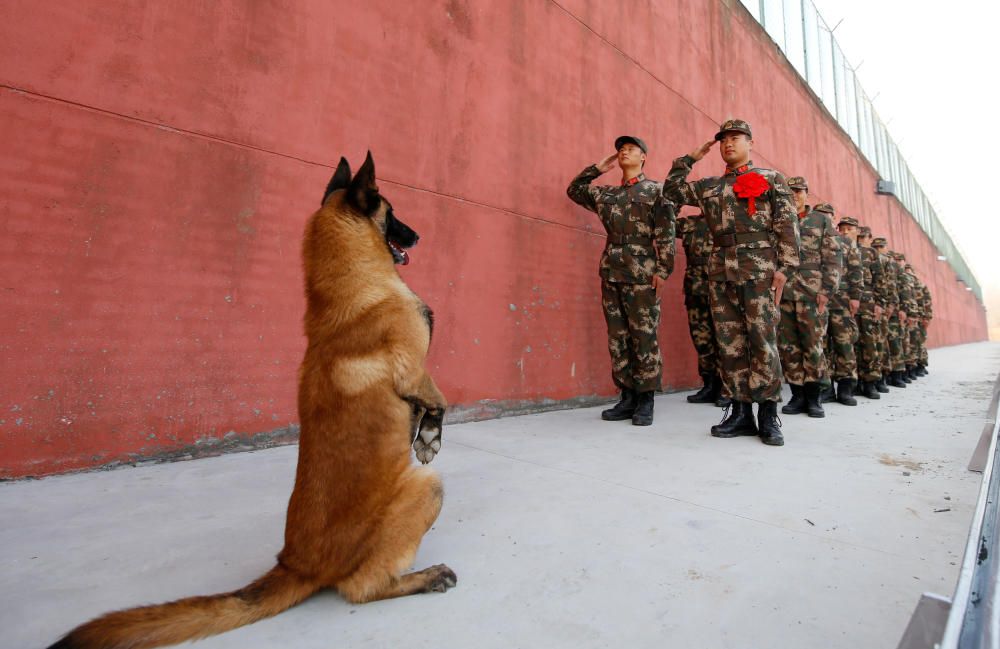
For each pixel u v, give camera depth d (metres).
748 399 3.68
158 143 2.87
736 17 8.84
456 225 4.24
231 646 1.25
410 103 4.00
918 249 22.02
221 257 3.06
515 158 4.77
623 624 1.36
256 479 2.55
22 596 1.44
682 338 6.95
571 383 5.14
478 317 4.35
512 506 2.25
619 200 4.34
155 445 2.79
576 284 5.30
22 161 2.46
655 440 3.58
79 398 2.57
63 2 2.60
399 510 1.49
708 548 1.83
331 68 3.58
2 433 2.37
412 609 1.44
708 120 7.76
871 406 5.50
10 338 2.40
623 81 6.12
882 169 18.52
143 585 1.53
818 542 1.88
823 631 1.32
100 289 2.65
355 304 1.57
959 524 2.05
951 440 3.61
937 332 24.97
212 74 3.07
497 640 1.29
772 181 3.58
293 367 3.33
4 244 2.40
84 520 1.99
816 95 12.16
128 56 2.79
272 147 3.29
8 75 2.44
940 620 0.83
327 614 1.41
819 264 4.85
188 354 2.92
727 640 1.29
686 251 6.00
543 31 5.15
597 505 2.26
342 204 1.73
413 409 1.76
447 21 4.30
